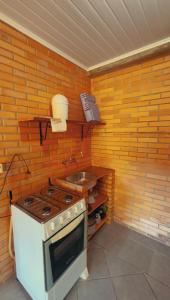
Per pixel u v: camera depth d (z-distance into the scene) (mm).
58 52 1829
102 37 1601
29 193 1642
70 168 2174
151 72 1834
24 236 1248
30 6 1207
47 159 1830
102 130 2377
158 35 1571
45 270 1096
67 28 1462
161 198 1909
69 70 2016
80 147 2330
